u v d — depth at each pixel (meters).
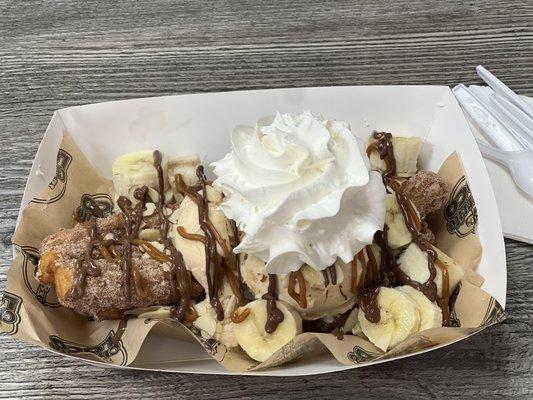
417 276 0.23
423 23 0.33
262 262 0.22
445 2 0.34
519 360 0.23
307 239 0.21
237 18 0.33
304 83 0.31
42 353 0.23
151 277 0.22
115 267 0.22
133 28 0.33
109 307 0.22
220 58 0.32
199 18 0.33
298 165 0.20
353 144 0.21
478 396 0.22
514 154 0.27
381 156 0.26
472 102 0.29
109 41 0.33
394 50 0.32
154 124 0.27
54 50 0.32
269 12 0.34
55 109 0.30
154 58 0.32
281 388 0.22
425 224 0.25
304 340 0.21
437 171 0.27
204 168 0.28
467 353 0.23
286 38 0.32
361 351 0.22
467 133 0.25
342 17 0.33
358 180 0.20
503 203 0.26
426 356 0.23
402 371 0.22
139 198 0.26
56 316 0.23
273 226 0.21
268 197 0.21
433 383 0.22
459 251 0.24
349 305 0.23
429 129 0.27
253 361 0.22
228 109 0.27
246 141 0.22
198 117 0.27
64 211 0.25
